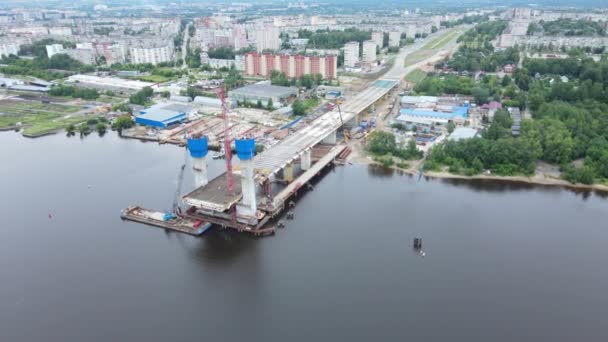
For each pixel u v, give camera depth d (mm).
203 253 178250
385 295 152500
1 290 157125
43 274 165500
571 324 140000
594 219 197500
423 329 138125
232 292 155000
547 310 145625
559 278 159750
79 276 164125
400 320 141750
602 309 145875
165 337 135750
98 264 171125
